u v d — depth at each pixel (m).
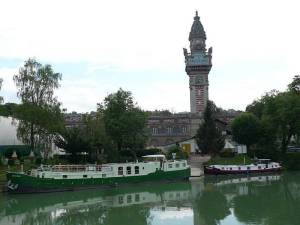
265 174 92.75
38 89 80.75
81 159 86.12
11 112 94.88
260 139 109.44
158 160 79.75
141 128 96.50
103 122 93.88
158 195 61.50
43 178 63.53
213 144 108.31
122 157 93.19
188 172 80.19
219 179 83.06
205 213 45.78
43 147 80.94
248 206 49.41
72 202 55.78
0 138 90.38
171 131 155.50
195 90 167.75
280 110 102.44
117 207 51.34
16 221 44.41
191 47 170.12
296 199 53.84
